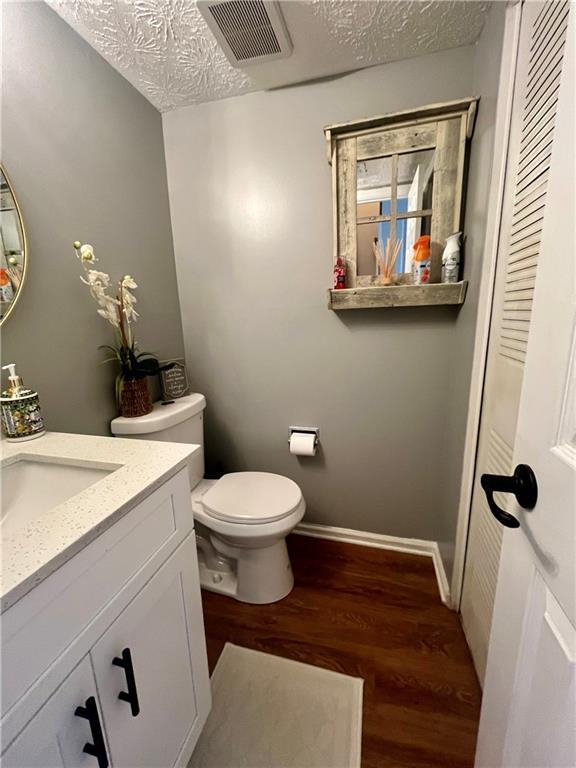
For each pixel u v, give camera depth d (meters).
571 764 0.37
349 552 1.65
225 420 1.76
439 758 0.88
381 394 1.52
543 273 0.48
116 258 1.27
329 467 1.67
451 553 1.33
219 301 1.62
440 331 1.39
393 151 1.25
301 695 1.03
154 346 1.50
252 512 1.25
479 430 1.07
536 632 0.48
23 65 0.90
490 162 0.97
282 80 1.30
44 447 0.81
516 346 0.79
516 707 0.53
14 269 0.89
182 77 1.27
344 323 1.49
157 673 0.68
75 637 0.49
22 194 0.91
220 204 1.51
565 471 0.41
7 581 0.40
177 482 0.73
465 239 1.24
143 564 0.63
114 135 1.24
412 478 1.57
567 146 0.42
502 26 0.89
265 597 1.36
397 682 1.05
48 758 0.45
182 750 0.77
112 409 1.25
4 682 0.39
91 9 0.98
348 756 0.89
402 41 1.12
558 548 0.42
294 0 0.94
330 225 1.40
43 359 0.98
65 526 0.50
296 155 1.38
